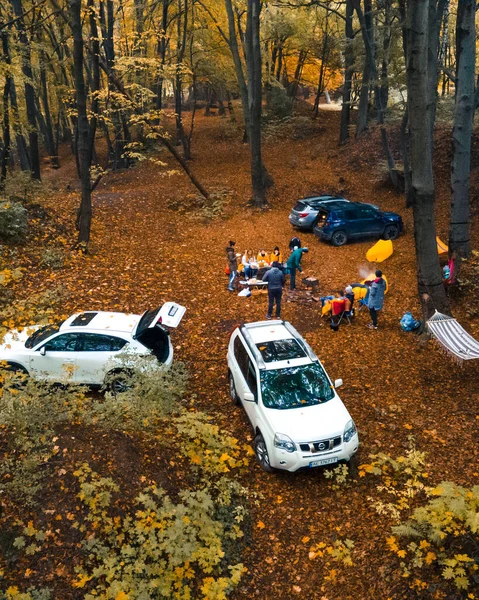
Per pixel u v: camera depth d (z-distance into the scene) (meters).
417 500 7.23
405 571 5.91
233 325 12.59
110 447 7.05
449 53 34.19
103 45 26.09
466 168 14.43
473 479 7.62
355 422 9.05
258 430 7.98
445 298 11.52
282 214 22.62
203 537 5.98
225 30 29.08
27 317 9.41
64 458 6.64
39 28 22.84
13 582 5.18
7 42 18.27
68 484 6.27
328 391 8.34
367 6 25.02
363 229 19.67
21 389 7.43
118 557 5.55
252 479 7.71
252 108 21.64
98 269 14.79
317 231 19.72
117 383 8.95
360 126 29.61
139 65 22.52
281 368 8.47
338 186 25.30
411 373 10.71
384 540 6.52
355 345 11.86
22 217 15.48
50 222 16.86
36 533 5.56
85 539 5.70
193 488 7.02
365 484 7.62
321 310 13.66
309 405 8.02
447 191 22.45
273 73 38.88
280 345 9.04
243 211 22.52
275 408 7.94
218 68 30.75
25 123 22.36
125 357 8.05
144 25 29.20
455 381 10.41
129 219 20.28
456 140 14.23
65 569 5.40
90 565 5.49
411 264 17.34
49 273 13.91
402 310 13.88
